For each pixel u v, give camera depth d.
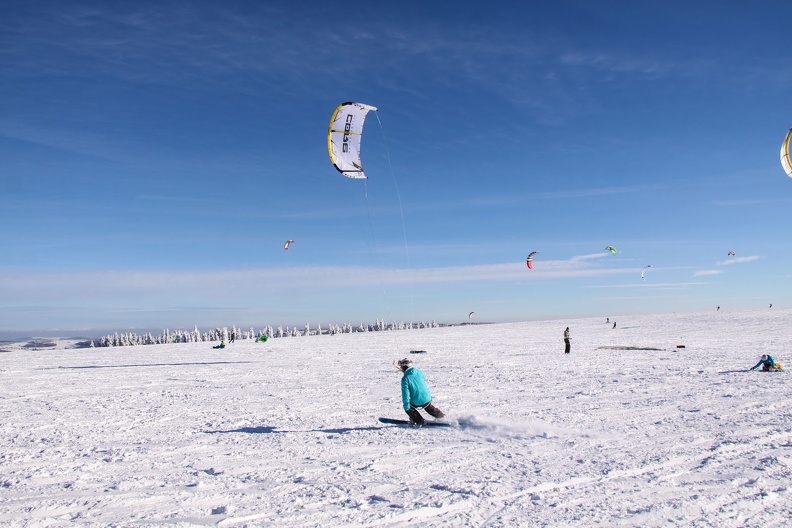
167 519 4.06
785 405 8.42
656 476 4.85
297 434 7.41
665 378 12.48
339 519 3.97
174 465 5.80
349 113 14.13
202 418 9.02
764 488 4.45
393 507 4.20
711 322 50.28
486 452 5.99
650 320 65.44
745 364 15.26
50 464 5.94
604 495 4.37
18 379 17.11
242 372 17.97
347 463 5.67
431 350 28.08
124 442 7.15
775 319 48.66
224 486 4.92
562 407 8.99
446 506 4.19
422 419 7.81
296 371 17.83
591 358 19.61
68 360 27.78
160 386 14.23
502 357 21.52
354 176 14.74
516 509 4.09
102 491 4.85
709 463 5.22
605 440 6.37
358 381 14.26
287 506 4.30
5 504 4.51
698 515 3.89
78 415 9.61
